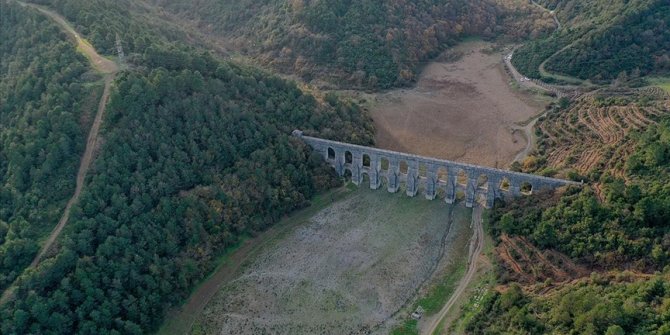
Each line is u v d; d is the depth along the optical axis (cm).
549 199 12525
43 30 14425
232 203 12975
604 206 11450
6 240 10656
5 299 9975
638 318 8538
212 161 13212
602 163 13050
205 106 13525
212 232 12481
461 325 10700
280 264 12538
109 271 10788
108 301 10519
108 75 13225
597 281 10100
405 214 13875
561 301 9488
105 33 14650
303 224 13662
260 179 13512
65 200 11450
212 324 11200
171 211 12100
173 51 13900
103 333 10256
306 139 14875
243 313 11406
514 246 12056
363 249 12862
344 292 11781
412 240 13062
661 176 11575
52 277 10325
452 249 12731
